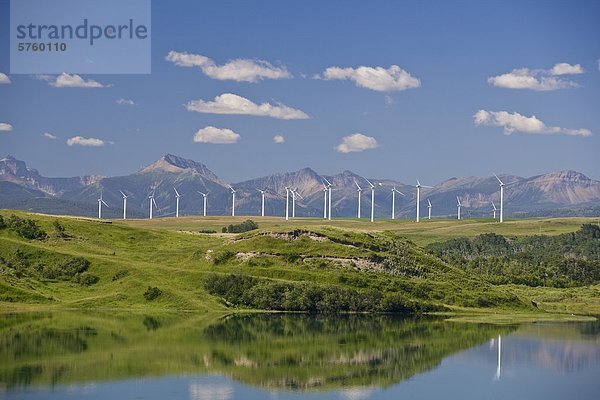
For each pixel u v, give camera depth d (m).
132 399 163.12
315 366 199.75
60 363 193.12
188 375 186.25
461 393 175.50
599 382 187.38
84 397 163.38
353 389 177.50
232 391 173.12
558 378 191.25
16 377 178.25
